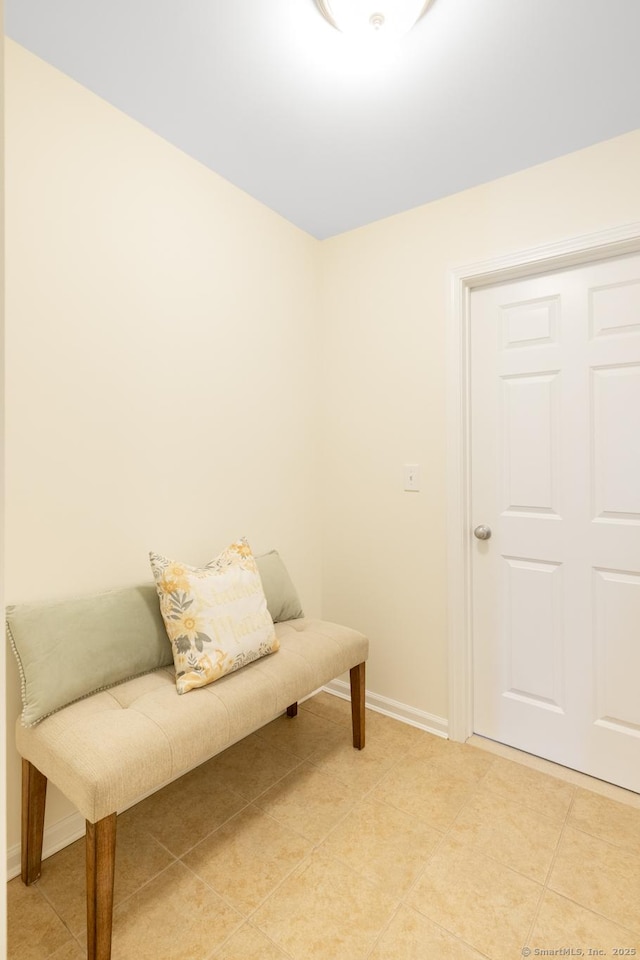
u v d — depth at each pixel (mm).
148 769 1227
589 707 1925
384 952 1246
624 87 1552
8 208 1434
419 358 2254
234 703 1473
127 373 1738
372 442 2428
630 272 1822
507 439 2098
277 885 1430
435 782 1879
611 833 1628
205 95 1615
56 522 1551
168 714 1355
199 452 1998
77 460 1601
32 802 1398
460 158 1913
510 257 1988
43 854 1514
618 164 1768
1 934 590
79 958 1225
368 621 2461
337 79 1535
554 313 1980
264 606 1777
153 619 1636
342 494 2555
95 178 1632
